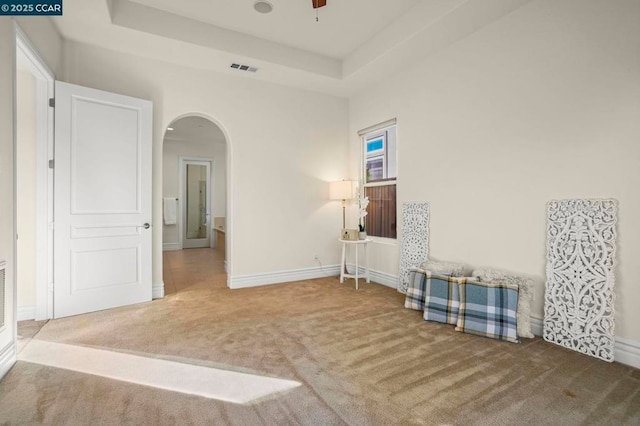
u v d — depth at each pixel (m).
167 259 6.25
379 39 3.54
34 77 2.86
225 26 3.42
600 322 2.21
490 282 2.72
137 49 3.39
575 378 1.96
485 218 3.03
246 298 3.64
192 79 3.82
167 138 7.34
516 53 2.75
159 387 1.86
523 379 1.95
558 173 2.49
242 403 1.71
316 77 4.14
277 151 4.38
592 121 2.30
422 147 3.69
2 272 1.96
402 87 3.95
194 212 8.14
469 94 3.15
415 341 2.49
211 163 8.15
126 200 3.32
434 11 2.88
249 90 4.18
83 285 3.08
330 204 4.82
